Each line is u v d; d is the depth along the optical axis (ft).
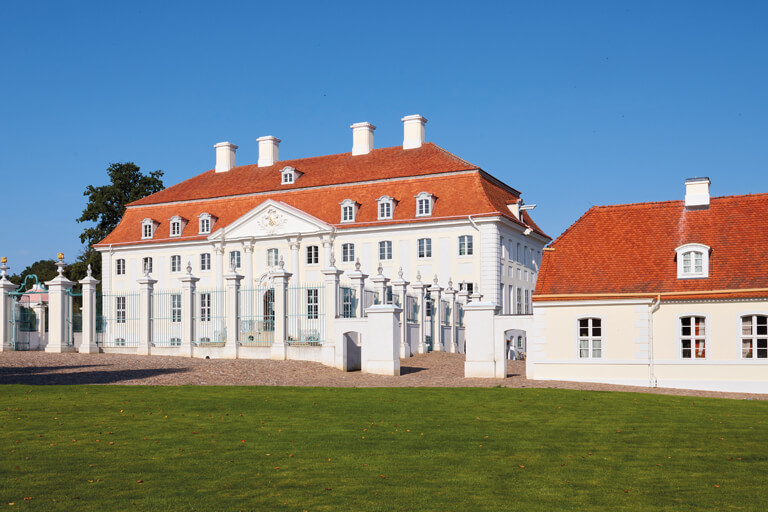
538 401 82.94
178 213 254.68
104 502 41.73
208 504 41.75
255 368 110.32
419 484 46.70
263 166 260.21
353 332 119.34
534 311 114.42
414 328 148.15
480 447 57.77
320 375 109.50
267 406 75.36
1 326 132.36
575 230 123.65
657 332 110.22
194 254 246.06
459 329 171.83
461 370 122.62
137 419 66.49
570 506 42.75
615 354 111.45
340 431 62.90
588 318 112.78
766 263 109.29
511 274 221.46
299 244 229.25
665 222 120.26
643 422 70.44
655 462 53.72
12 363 105.09
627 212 123.85
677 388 107.45
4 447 54.60
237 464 50.80
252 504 41.86
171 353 131.13
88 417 66.85
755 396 99.91
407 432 63.21
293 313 124.88
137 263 255.29
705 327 108.37
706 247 111.45
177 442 57.36
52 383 90.38
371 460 52.70
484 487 46.32
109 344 139.74
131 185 307.58
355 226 222.69
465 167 220.43
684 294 109.09
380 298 136.46
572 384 106.32
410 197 221.87
